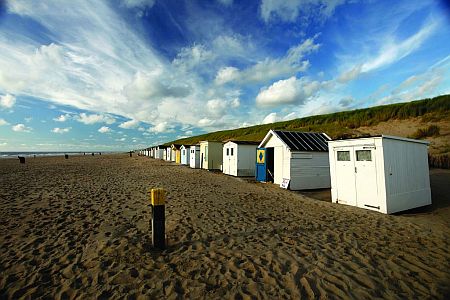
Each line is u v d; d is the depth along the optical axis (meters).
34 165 28.69
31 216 6.91
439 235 5.95
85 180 15.27
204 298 3.28
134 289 3.44
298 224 6.73
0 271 3.87
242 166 19.89
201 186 13.55
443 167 18.14
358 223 6.92
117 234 5.63
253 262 4.36
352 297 3.35
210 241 5.34
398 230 6.32
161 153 53.94
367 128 33.84
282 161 14.11
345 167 9.50
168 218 6.97
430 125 26.89
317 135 15.67
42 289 3.40
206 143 25.81
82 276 3.77
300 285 3.63
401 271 4.12
